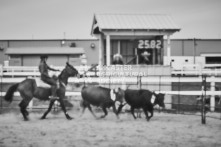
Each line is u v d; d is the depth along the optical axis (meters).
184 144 7.45
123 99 11.20
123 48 15.55
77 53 36.22
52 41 49.53
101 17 15.46
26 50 35.53
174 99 16.16
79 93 13.27
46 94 11.14
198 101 14.08
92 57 47.53
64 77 11.48
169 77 13.73
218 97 14.45
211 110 13.58
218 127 9.71
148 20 15.20
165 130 9.18
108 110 13.59
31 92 11.01
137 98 10.92
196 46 49.84
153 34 14.46
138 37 15.41
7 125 9.97
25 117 10.95
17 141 7.73
